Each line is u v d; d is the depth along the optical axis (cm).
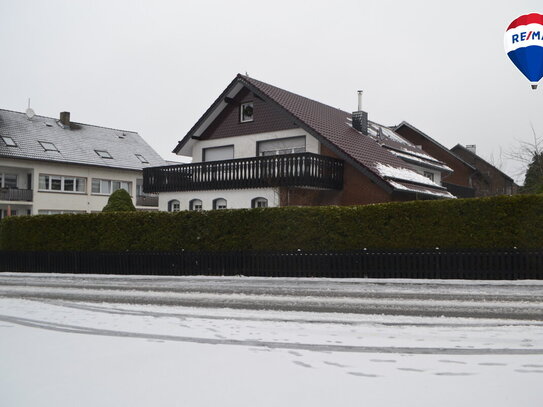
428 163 3212
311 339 830
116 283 1736
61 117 4453
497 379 603
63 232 2270
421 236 1684
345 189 2400
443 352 738
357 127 2931
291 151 2583
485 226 1605
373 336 849
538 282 1483
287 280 1706
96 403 527
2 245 2411
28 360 707
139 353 742
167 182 2730
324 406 512
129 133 4962
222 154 2841
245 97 2759
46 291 1533
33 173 3791
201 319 1023
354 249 1761
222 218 1972
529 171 3744
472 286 1434
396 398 536
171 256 2028
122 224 2148
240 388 572
